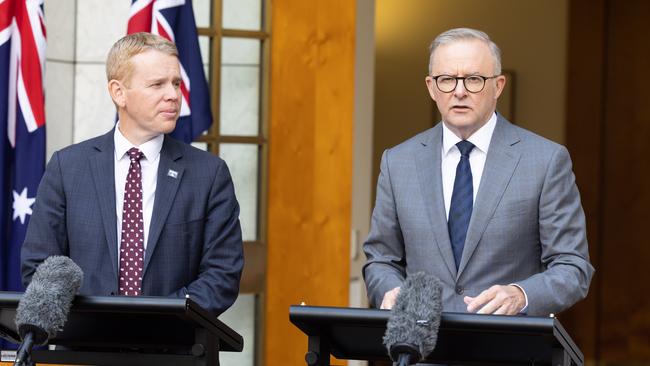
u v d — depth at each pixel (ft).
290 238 21.33
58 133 20.17
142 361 11.13
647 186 39.32
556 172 12.94
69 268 10.60
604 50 38.88
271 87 21.20
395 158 13.62
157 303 10.39
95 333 11.27
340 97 21.57
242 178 21.27
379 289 12.93
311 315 10.25
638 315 39.60
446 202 13.28
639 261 39.60
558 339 9.87
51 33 20.03
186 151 13.75
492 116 13.32
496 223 12.90
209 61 20.98
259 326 21.24
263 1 21.33
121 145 13.58
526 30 38.32
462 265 12.93
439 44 12.91
